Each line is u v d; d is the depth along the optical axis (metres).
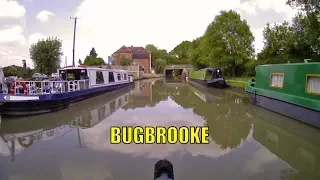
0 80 15.75
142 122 11.52
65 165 6.68
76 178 5.91
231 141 8.63
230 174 6.07
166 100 19.30
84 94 17.41
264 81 14.64
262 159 7.02
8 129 10.34
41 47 29.44
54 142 8.62
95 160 6.96
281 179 5.80
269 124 10.82
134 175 6.04
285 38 25.06
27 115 12.20
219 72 29.50
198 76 37.88
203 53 42.91
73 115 13.09
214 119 12.09
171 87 33.25
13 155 7.48
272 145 8.15
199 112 13.91
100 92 21.16
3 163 6.88
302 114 10.31
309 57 21.50
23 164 6.79
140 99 20.09
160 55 92.75
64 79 19.03
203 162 6.80
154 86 35.53
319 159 7.00
